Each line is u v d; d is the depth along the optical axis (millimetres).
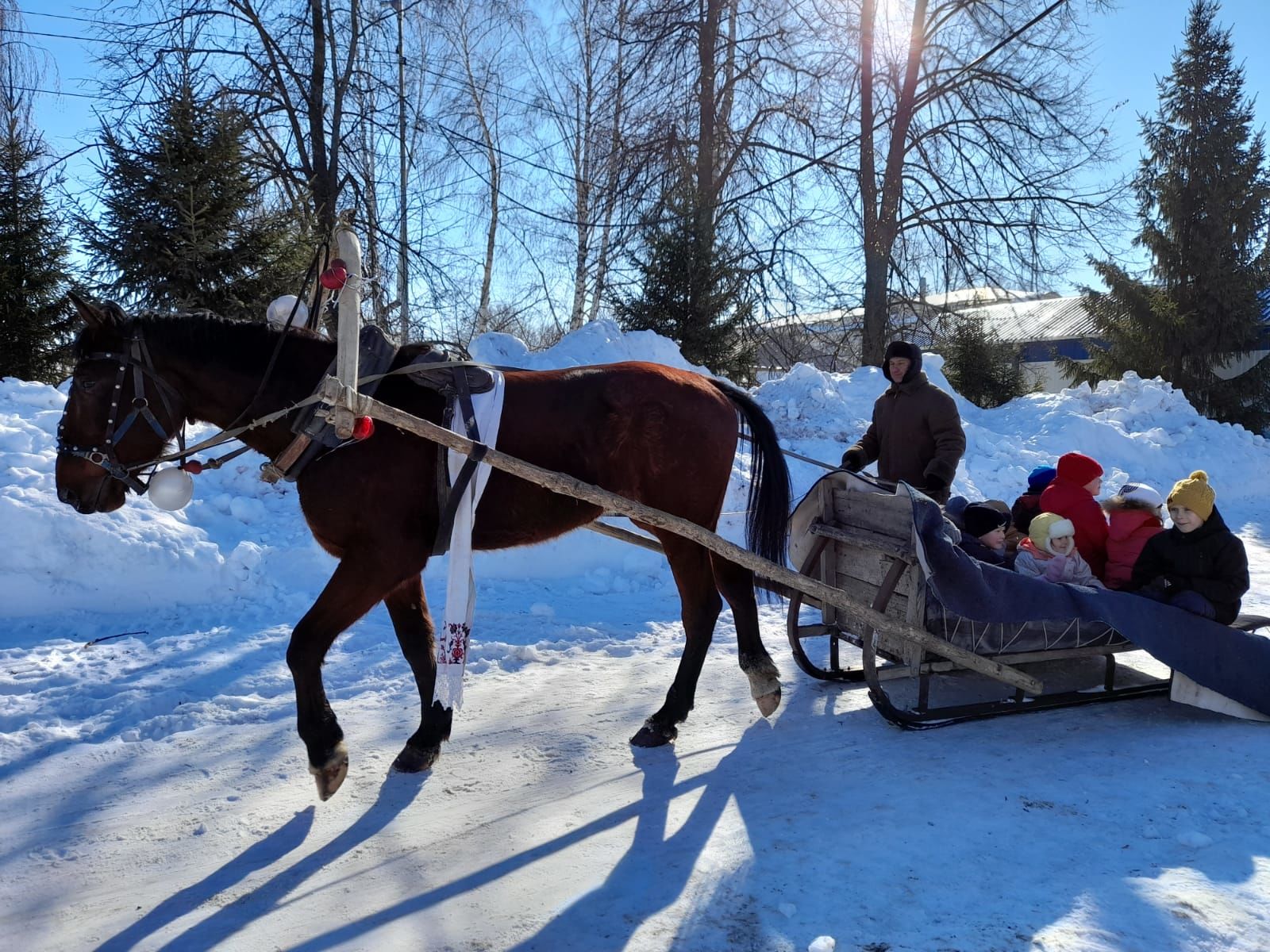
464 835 3217
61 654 5023
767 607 6555
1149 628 3930
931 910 2646
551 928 2641
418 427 3305
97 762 3795
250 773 3721
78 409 3594
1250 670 4062
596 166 20703
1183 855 2922
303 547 6469
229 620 5688
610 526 4277
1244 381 22938
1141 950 2424
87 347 3604
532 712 4398
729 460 4238
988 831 3113
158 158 11766
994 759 3752
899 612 4324
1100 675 4938
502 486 3773
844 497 4641
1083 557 4461
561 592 6730
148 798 3504
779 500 4367
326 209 17062
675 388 4129
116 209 11656
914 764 3721
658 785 3607
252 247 12234
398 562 3574
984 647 4113
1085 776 3557
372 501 3537
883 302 21156
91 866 3023
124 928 2678
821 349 23031
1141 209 23859
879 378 12852
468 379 3721
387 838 3203
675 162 19500
